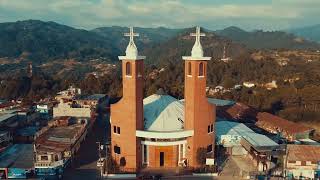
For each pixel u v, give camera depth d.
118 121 75.44
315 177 73.19
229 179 71.25
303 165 73.31
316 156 74.69
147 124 78.56
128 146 74.88
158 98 86.81
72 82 199.88
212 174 73.25
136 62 72.94
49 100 150.00
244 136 86.56
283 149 77.06
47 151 75.44
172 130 76.81
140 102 75.19
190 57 74.62
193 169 75.50
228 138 86.75
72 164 80.00
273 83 181.38
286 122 108.12
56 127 101.00
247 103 153.00
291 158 73.81
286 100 150.00
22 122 110.75
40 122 114.94
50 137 87.44
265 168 75.12
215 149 86.38
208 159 75.88
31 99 162.50
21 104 142.00
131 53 72.81
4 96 177.38
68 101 128.38
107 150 87.88
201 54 75.06
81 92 168.25
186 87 76.94
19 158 78.06
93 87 185.00
